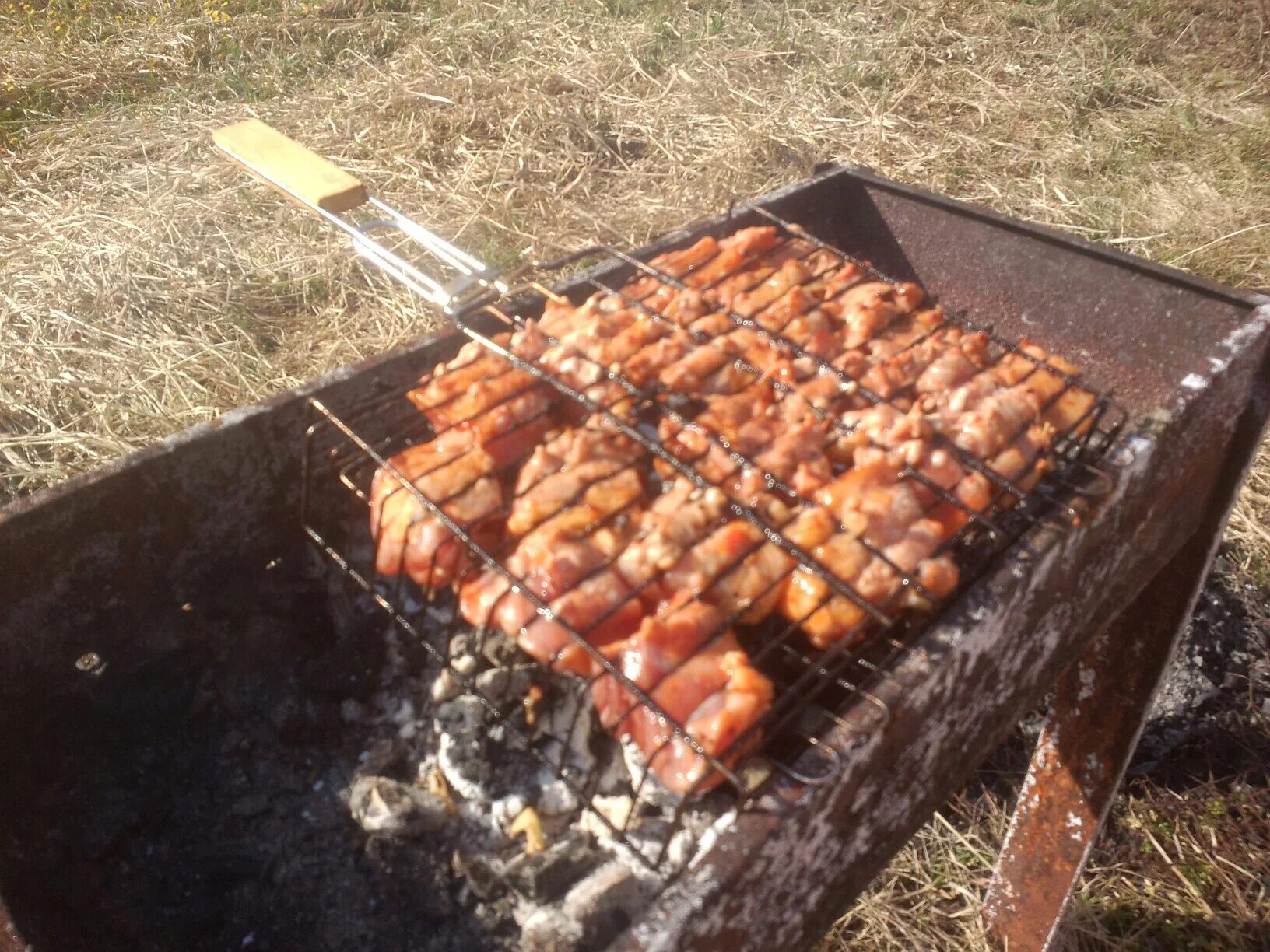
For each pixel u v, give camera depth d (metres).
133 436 3.35
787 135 5.00
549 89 5.30
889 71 5.64
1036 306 2.15
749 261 2.04
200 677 1.70
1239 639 2.89
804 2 6.34
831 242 2.40
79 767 1.58
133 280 3.89
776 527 1.45
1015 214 4.64
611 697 1.38
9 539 1.44
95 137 4.91
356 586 1.82
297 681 1.74
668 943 1.01
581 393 1.62
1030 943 2.46
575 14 6.05
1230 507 1.93
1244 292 1.85
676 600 1.40
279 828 1.59
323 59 5.71
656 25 5.89
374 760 1.66
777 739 1.51
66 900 1.44
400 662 1.76
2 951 1.19
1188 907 2.52
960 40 6.02
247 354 3.63
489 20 5.95
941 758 1.46
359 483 1.80
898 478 1.51
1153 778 2.76
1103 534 1.55
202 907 1.50
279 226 4.23
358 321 3.79
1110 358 2.06
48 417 3.38
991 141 5.14
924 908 2.53
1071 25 6.29
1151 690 2.06
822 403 1.67
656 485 1.65
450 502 1.53
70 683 1.60
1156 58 6.08
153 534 1.61
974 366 1.74
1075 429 1.71
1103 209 4.63
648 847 1.51
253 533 1.74
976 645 1.33
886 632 1.55
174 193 4.41
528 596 1.33
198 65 5.57
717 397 1.67
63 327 3.68
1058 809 2.29
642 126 5.05
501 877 1.51
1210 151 5.18
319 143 4.79
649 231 4.34
